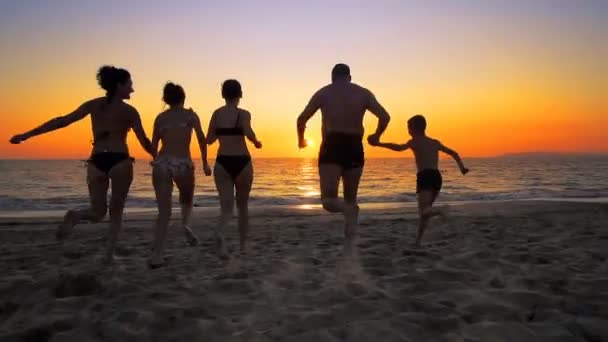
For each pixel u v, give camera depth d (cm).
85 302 343
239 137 498
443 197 2103
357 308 320
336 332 275
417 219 958
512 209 1172
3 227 885
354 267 458
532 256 500
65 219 416
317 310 321
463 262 473
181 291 371
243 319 307
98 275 427
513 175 5788
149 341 272
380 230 773
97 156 423
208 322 291
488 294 354
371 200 2027
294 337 269
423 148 586
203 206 1639
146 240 671
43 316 317
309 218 1016
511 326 283
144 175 5869
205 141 489
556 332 277
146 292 361
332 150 409
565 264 470
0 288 385
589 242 604
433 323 292
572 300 342
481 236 669
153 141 459
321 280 410
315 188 3603
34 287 387
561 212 1082
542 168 9012
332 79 429
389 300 337
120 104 426
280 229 804
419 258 506
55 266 477
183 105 472
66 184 4088
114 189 436
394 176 5750
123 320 300
